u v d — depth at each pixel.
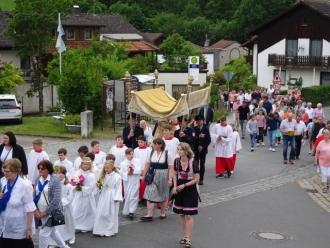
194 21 108.94
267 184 18.81
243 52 97.12
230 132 19.73
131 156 14.02
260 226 13.80
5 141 12.73
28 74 48.69
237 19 104.00
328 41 60.31
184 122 19.03
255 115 25.88
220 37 106.31
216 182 18.95
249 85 57.38
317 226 13.93
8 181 9.66
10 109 32.22
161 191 13.77
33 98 45.47
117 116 32.91
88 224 12.85
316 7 61.53
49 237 11.14
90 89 30.47
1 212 9.58
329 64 59.72
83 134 28.31
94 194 12.79
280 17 61.94
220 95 44.72
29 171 14.23
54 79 37.72
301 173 20.89
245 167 21.88
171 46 67.06
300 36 61.47
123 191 14.12
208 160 23.34
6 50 50.88
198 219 14.31
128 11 105.88
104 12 103.62
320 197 17.08
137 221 13.83
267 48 63.28
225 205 15.84
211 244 12.26
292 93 38.38
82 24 58.22
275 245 12.31
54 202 10.70
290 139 22.92
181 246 11.98
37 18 43.81
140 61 49.94
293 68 62.12
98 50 45.16
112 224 12.56
